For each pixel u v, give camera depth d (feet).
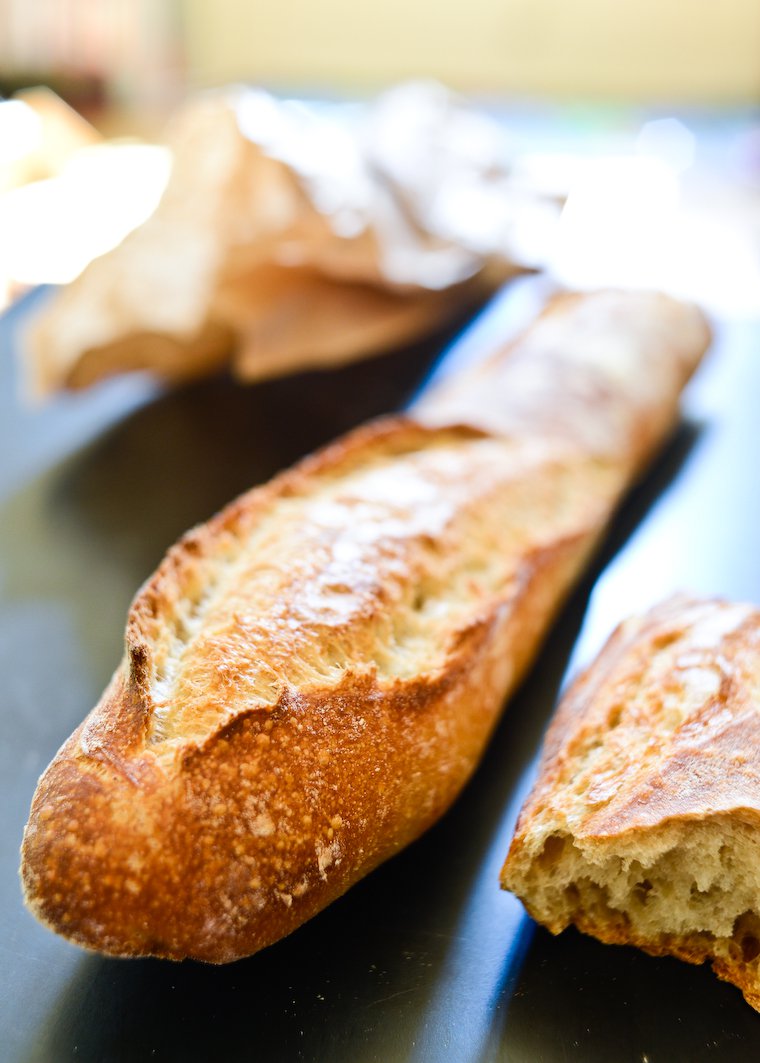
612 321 1.50
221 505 1.38
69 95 2.74
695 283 1.93
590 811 0.92
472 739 1.04
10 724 1.12
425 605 1.07
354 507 1.12
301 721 0.93
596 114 2.79
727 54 2.82
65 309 1.50
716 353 1.67
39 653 1.19
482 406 1.35
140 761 0.88
